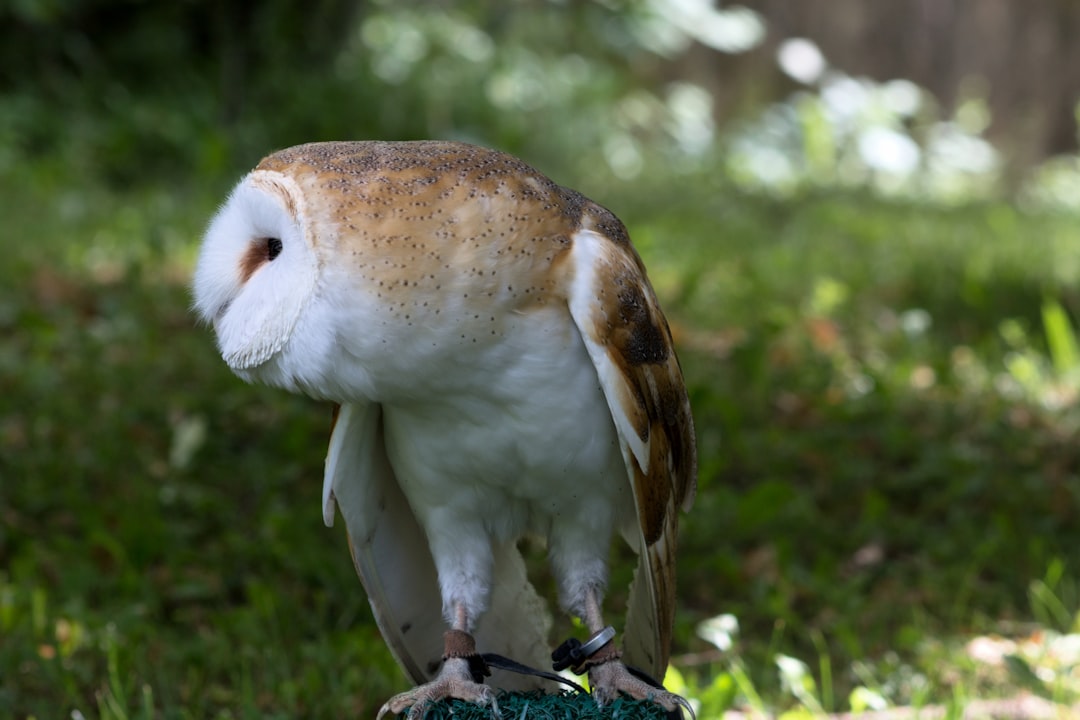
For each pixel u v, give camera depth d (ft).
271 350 12.03
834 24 74.23
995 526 24.56
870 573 23.62
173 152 50.34
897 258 44.29
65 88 53.83
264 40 53.72
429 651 15.44
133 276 35.27
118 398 28.07
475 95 57.93
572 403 12.79
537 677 15.48
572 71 65.31
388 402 12.65
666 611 14.21
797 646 21.07
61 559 22.33
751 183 60.59
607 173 57.36
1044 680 19.04
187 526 23.56
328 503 13.99
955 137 72.69
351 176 11.75
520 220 12.00
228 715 17.47
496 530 14.28
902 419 29.37
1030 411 30.19
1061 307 38.65
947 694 19.10
